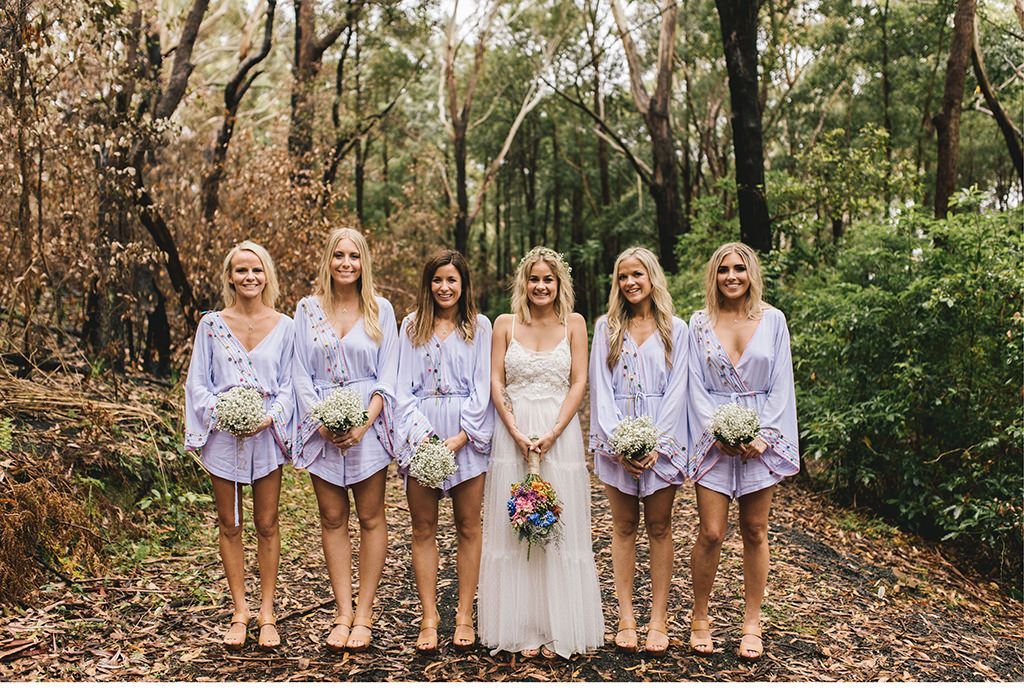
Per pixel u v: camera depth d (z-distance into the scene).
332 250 3.89
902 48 18.30
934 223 6.99
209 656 3.68
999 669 4.09
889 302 6.96
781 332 3.87
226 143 10.20
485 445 3.84
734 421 3.64
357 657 3.71
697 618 3.87
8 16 5.55
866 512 7.10
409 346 3.94
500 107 26.69
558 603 3.73
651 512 3.85
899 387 6.68
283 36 18.95
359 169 21.92
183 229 9.51
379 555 3.89
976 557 6.38
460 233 20.61
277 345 3.91
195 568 4.81
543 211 32.81
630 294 3.91
